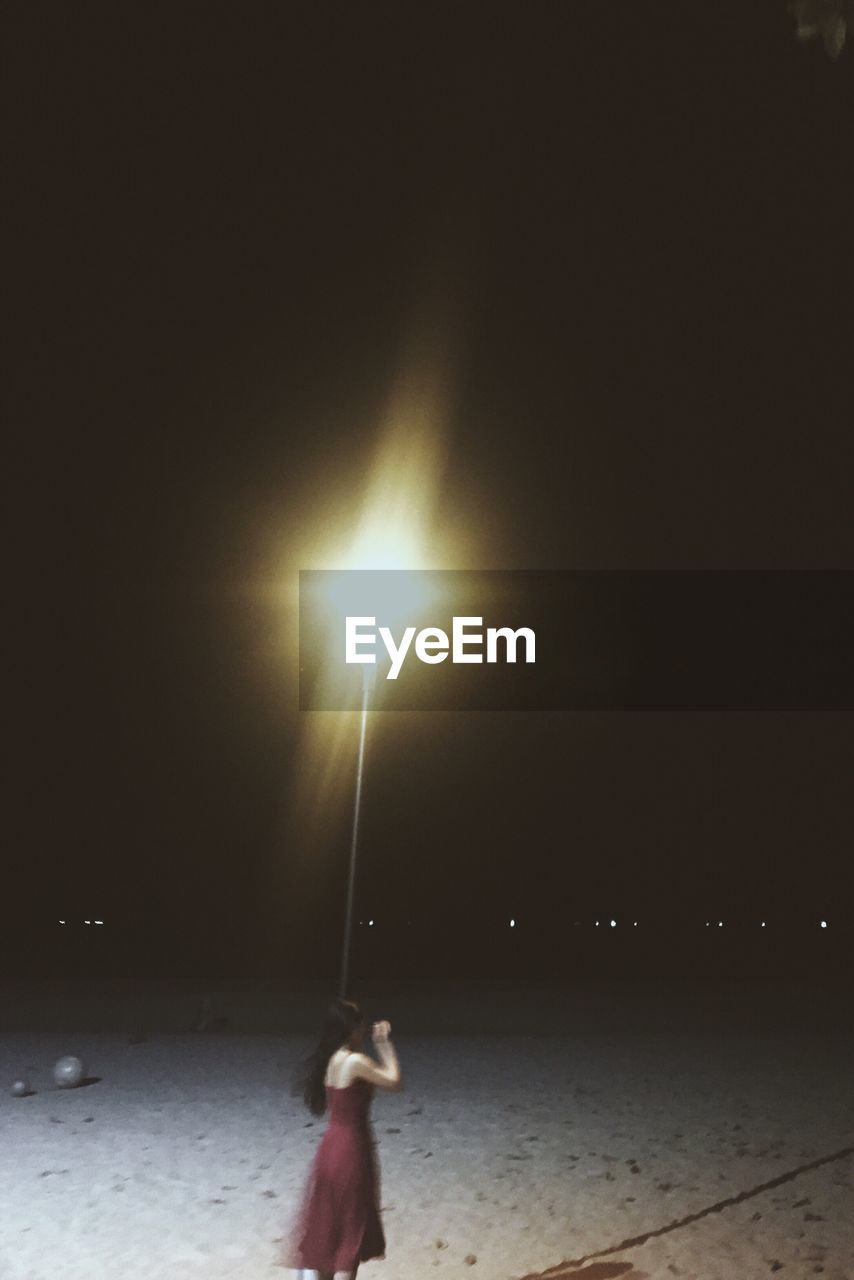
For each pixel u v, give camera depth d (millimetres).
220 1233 11125
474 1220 11484
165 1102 17531
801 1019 27031
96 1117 16500
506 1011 28391
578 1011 28438
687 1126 15789
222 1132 15523
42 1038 23969
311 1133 15445
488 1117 16375
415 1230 11172
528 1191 12555
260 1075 19750
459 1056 21562
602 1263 10172
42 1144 14867
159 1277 9891
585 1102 17406
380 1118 16328
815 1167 13570
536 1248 10617
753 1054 21859
